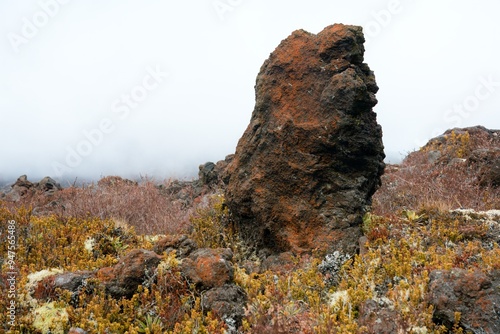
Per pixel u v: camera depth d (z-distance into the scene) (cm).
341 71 786
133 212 1064
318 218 756
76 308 556
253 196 805
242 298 584
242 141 875
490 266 562
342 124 754
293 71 817
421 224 743
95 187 1362
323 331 487
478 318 496
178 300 576
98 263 678
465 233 704
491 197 1002
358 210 764
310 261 703
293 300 572
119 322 540
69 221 866
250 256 802
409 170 1276
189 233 880
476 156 1173
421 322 502
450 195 1004
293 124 784
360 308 533
